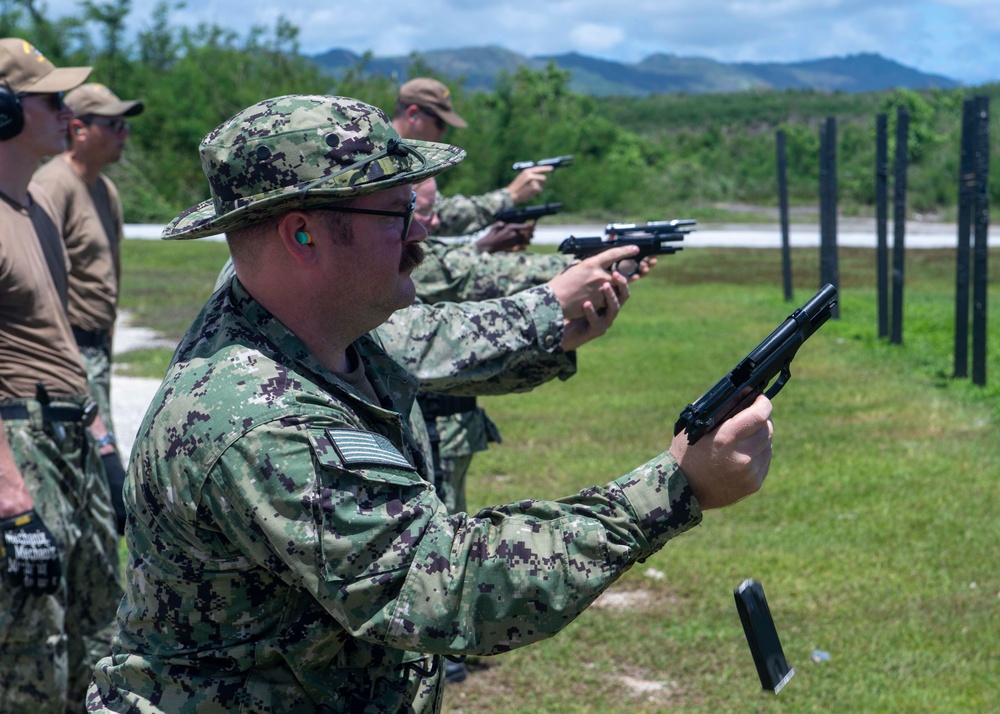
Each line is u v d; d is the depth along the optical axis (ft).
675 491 5.01
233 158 5.12
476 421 13.00
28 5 108.17
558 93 147.13
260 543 4.83
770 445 5.11
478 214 16.30
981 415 28.17
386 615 4.76
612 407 29.55
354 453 4.83
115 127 15.06
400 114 15.99
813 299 5.34
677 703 12.93
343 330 5.49
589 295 7.80
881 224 40.11
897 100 151.02
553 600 4.79
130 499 5.27
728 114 220.23
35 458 10.64
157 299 51.39
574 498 5.03
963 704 12.80
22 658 10.31
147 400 28.22
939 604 15.66
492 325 7.70
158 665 5.26
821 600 15.85
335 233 5.16
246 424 4.82
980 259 31.35
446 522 4.94
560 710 12.80
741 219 111.14
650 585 16.58
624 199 115.85
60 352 10.98
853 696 12.97
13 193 10.94
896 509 20.10
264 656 5.14
